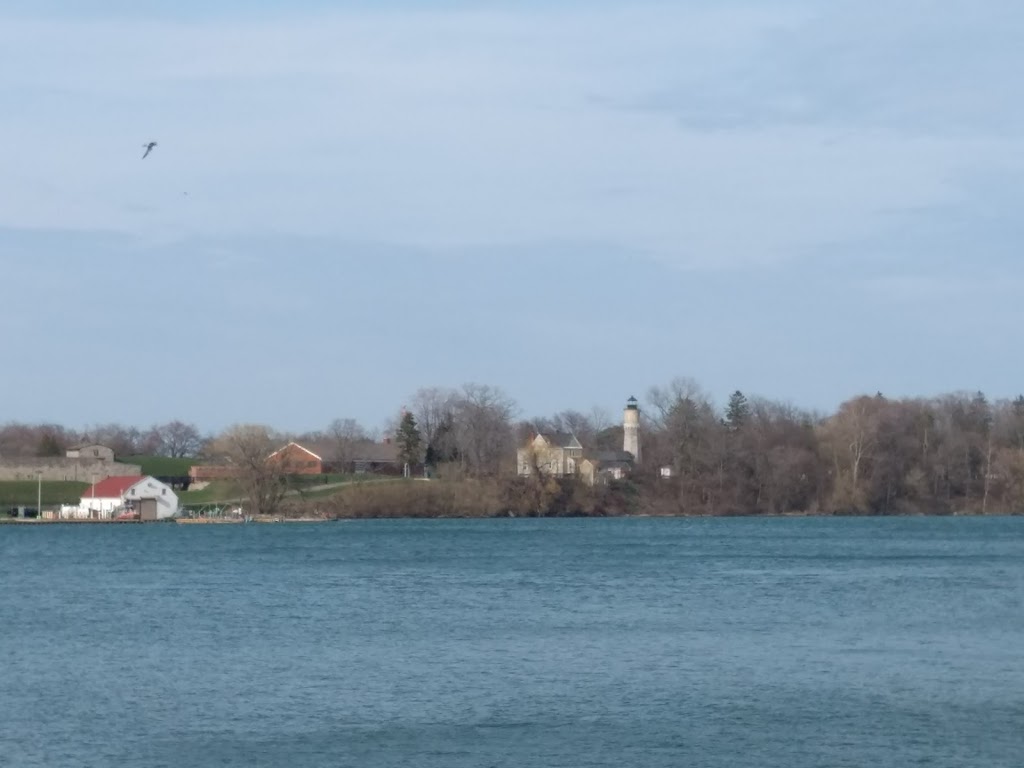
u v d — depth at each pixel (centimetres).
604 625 10525
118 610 12031
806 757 6012
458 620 10931
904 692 7394
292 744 6250
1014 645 9231
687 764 5909
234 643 9475
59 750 6134
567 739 6334
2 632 10244
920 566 17675
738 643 9356
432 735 6419
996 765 5875
